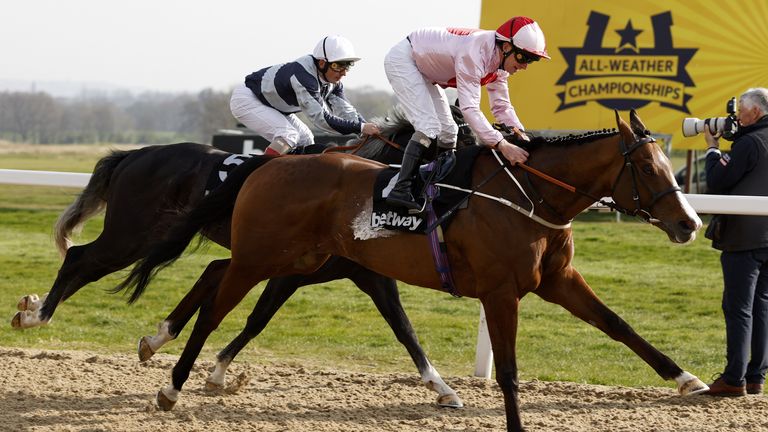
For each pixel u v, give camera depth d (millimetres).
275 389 6219
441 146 5625
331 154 5680
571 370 7473
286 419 5469
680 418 5520
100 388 6031
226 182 5770
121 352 7688
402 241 5238
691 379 5258
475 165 5215
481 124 5102
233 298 5648
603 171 4953
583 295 5328
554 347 8375
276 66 6816
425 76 5488
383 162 6121
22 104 123438
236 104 6945
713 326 9516
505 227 4957
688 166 17531
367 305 10336
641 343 5316
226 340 8375
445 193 5156
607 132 4965
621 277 12539
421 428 5316
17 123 122875
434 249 5113
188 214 5781
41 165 45375
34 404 5617
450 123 5605
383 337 8602
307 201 5465
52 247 14781
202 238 6180
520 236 4953
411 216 5188
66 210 7090
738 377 5863
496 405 5891
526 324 9477
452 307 10375
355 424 5359
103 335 8469
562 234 5105
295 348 8086
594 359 7914
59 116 127562
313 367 7160
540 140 5137
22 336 8258
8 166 42938
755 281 5859
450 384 6410
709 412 5629
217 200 5770
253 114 6875
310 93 6496
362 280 6066
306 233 5516
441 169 5250
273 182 5559
